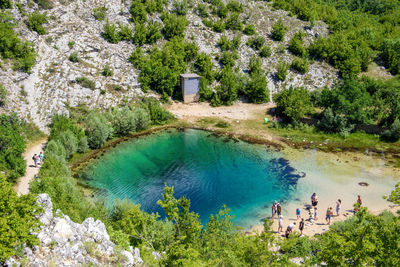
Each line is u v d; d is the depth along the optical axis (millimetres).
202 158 42875
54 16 57875
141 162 41406
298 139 48156
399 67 70375
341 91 50344
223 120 55125
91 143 44281
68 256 14742
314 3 92125
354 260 15992
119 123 48375
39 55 50812
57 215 16422
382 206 32125
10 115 40406
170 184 36375
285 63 68000
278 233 28391
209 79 63469
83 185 35250
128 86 55656
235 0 80500
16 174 31984
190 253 16750
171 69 60344
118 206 26797
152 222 21797
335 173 38781
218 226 23703
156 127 52438
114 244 17078
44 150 39469
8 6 51688
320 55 71250
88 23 61188
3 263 12836
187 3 74938
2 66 45000
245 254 17797
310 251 24359
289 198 33906
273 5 84938
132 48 61594
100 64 56094
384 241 15641
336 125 49094
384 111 51438
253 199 33750
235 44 69375
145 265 16609
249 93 62562
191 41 67500
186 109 58594
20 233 13602
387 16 94312
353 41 74000
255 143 47312
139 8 65938
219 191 35156
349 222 28031
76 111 48062
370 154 43500
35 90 46719
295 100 52219
